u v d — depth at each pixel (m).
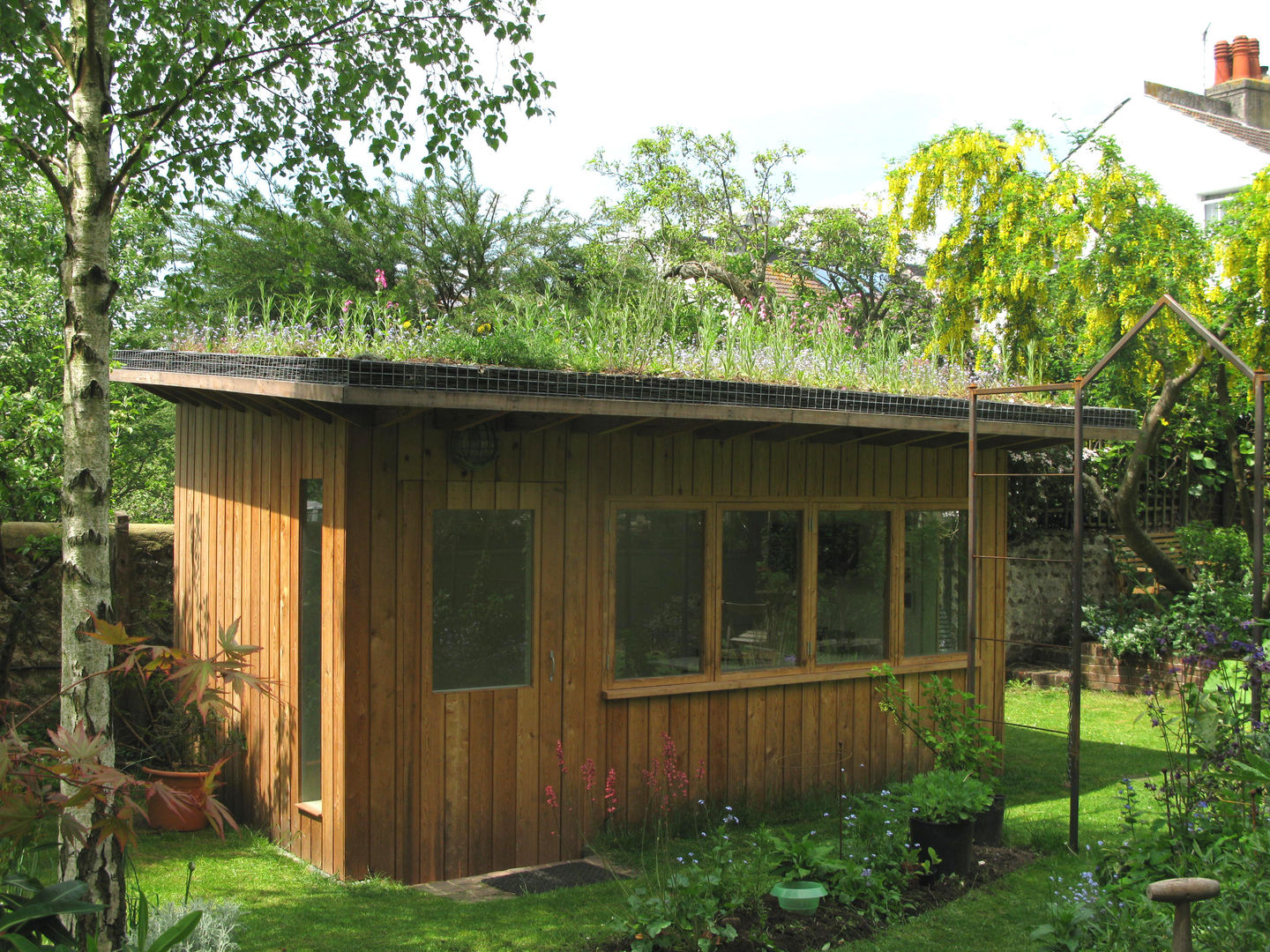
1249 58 18.05
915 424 6.94
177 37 5.19
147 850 6.35
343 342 6.51
